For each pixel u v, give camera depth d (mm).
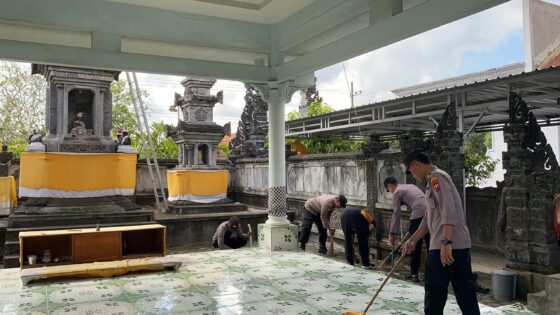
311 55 6824
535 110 8336
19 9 5973
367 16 6441
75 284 5770
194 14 7133
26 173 8703
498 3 4117
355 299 5047
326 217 8133
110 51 6562
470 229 8211
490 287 5836
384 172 7938
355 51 5848
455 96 7277
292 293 5301
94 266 6230
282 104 8133
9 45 6055
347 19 6219
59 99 9398
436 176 3689
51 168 8734
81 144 9266
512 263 5406
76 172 8945
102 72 9648
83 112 9938
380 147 8188
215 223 10156
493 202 7820
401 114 9039
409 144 7137
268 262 7086
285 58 8477
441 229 3660
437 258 3670
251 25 7645
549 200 5148
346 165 9125
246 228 10445
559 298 4418
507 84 6371
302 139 12820
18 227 8172
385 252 7754
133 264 6363
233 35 7488
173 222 9695
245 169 13938
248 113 16391
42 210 8578
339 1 6141
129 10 6672
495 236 7777
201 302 4957
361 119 9703
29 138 9164
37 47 6188
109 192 9234
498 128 10031
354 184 8883
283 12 7176
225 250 8180
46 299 5098
